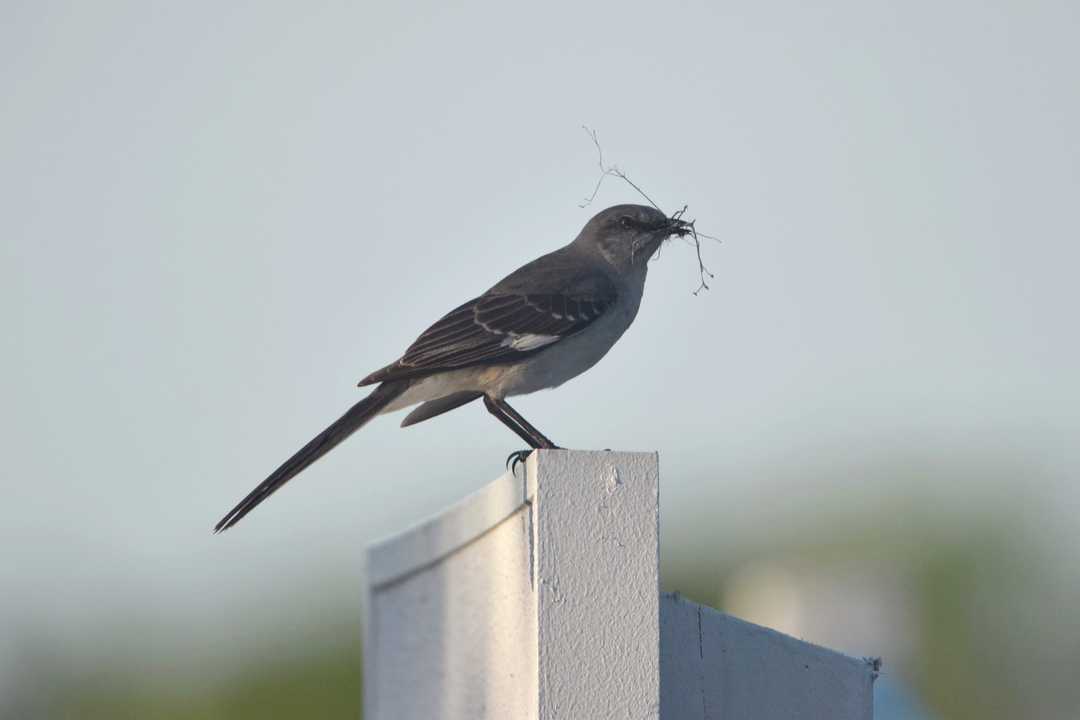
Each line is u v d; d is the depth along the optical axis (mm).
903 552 20547
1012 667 19906
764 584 17875
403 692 7559
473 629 7809
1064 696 20000
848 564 19875
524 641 7906
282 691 19625
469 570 7836
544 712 7824
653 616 8031
